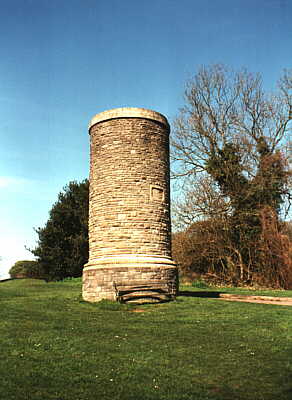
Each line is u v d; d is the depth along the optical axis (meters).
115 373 8.80
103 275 18.25
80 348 10.53
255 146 31.19
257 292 24.27
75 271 39.34
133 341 11.37
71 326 13.02
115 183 19.36
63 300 19.11
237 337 11.86
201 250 31.80
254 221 30.23
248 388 8.16
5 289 26.98
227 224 30.55
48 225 40.50
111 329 12.75
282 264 28.12
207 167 32.28
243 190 30.25
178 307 16.72
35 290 26.56
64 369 8.94
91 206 20.31
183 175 33.88
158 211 19.62
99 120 20.47
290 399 7.66
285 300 19.73
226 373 8.97
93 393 7.71
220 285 30.66
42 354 9.93
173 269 19.28
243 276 30.44
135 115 20.06
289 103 32.16
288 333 12.27
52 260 39.25
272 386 8.26
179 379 8.57
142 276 18.06
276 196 30.17
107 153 19.89
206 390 8.03
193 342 11.32
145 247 18.83
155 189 19.78
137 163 19.59
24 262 57.62
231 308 16.62
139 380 8.45
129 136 19.83
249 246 30.05
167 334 12.21
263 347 10.84
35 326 12.84
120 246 18.66
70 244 40.00
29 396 7.46
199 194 31.80
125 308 16.50
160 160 20.34
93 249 19.56
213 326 13.25
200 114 33.25
